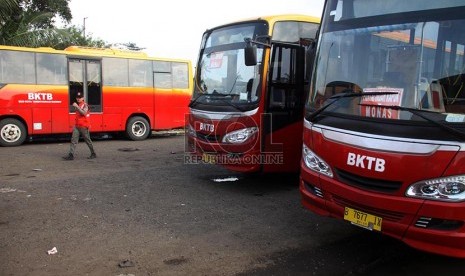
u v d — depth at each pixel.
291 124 7.78
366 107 4.37
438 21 4.14
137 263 4.63
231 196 7.57
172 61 17.12
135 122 16.38
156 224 5.95
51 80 14.34
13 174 9.25
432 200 3.81
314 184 4.91
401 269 4.69
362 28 4.82
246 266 4.64
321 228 5.92
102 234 5.50
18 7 18.78
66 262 4.61
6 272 4.34
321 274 4.51
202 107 8.08
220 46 8.23
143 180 8.74
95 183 8.40
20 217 6.15
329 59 5.11
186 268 4.54
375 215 4.22
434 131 3.80
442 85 3.96
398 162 3.98
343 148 4.48
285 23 7.67
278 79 7.55
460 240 3.72
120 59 15.80
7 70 13.64
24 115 13.95
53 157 11.80
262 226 5.96
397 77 4.33
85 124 11.58
